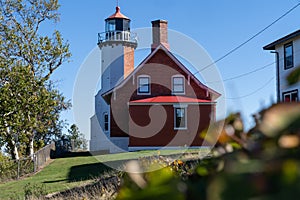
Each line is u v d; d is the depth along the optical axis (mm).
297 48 22656
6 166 22516
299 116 966
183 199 1091
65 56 29047
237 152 1299
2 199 14203
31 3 29094
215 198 922
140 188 1356
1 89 25734
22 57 28312
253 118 1397
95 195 9312
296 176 816
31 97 26766
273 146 1007
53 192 13234
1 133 26453
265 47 24703
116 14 33156
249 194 889
